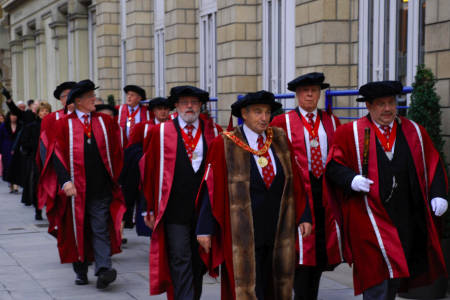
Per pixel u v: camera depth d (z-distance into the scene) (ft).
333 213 15.81
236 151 14.49
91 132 21.18
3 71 127.65
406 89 20.56
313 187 17.60
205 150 17.37
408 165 15.06
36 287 21.35
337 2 29.07
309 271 17.93
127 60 59.67
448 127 19.92
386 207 14.98
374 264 14.90
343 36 29.25
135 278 22.45
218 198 14.60
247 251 14.30
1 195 47.29
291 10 34.40
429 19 20.75
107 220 21.39
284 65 35.40
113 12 64.13
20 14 108.78
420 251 15.48
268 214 14.51
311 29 29.96
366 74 28.37
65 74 85.61
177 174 17.15
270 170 14.55
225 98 40.14
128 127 32.09
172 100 17.56
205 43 46.37
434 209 14.94
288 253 14.60
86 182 20.95
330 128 17.93
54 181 21.36
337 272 22.62
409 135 15.28
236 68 38.68
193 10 47.85
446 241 19.27
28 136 35.86
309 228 14.82
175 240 17.02
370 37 28.14
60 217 21.12
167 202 17.06
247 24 38.58
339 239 17.22
